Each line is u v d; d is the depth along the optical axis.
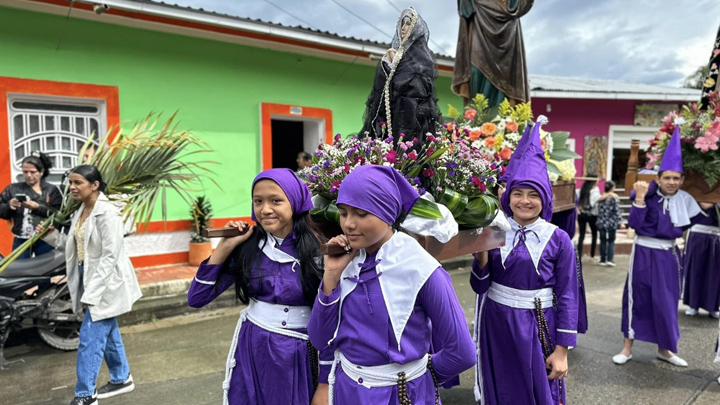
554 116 12.10
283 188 1.88
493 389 2.64
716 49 4.38
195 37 6.42
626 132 12.31
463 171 1.93
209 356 4.21
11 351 4.30
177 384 3.64
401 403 1.52
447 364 1.54
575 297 2.50
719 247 5.20
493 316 2.59
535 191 2.47
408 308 1.49
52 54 5.45
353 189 1.42
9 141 5.30
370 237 1.45
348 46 7.05
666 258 3.88
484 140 2.91
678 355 4.22
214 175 6.75
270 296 1.97
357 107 8.28
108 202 3.27
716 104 3.98
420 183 1.92
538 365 2.48
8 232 5.26
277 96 7.29
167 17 5.63
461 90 4.10
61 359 4.14
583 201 8.64
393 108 2.08
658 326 3.88
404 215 1.59
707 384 3.60
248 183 7.09
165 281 5.41
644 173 4.15
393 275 1.50
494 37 3.74
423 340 1.55
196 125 6.55
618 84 14.71
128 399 3.39
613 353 4.24
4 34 5.16
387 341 1.51
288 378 1.94
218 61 6.67
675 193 3.84
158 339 4.62
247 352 2.01
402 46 2.11
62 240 4.16
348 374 1.59
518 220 2.58
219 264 2.03
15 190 4.66
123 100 5.95
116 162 3.98
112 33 5.80
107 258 3.13
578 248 8.93
